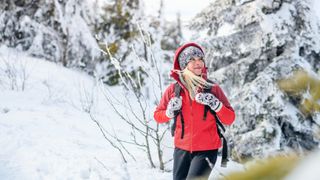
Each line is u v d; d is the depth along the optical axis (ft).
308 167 2.38
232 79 20.83
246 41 20.99
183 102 11.68
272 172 2.83
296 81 3.73
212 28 22.57
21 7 44.96
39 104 25.62
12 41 44.55
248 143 18.58
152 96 37.91
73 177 14.29
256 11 20.90
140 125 24.70
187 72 11.48
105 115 26.48
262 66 20.24
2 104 23.68
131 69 41.93
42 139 18.10
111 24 45.75
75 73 40.73
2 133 18.07
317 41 20.15
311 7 20.84
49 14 44.93
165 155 17.53
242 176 3.03
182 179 11.89
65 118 22.94
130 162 16.22
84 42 44.68
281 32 20.24
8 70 30.73
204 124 11.51
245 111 19.26
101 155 16.84
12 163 15.12
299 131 17.85
